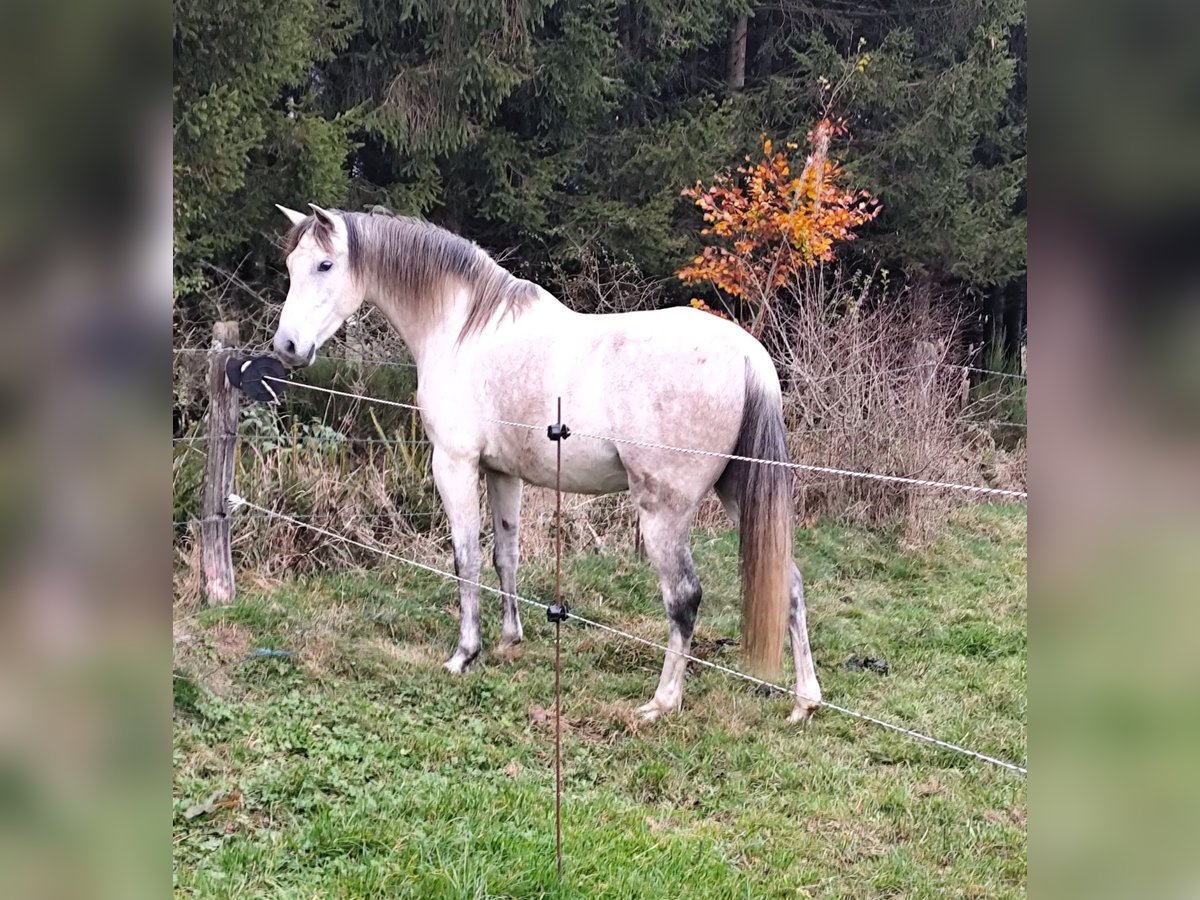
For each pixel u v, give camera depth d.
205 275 6.66
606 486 3.69
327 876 2.40
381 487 5.52
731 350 3.38
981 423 7.77
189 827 2.56
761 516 3.33
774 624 3.31
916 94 8.70
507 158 7.54
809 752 3.36
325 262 3.83
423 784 2.93
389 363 6.15
